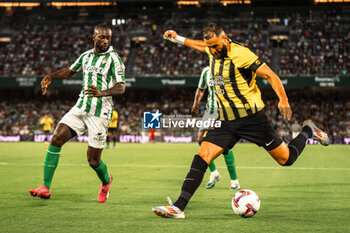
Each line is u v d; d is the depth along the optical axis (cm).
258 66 830
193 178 849
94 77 1030
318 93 6550
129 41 7275
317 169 2034
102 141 1029
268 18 7375
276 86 816
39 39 7356
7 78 6400
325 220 850
